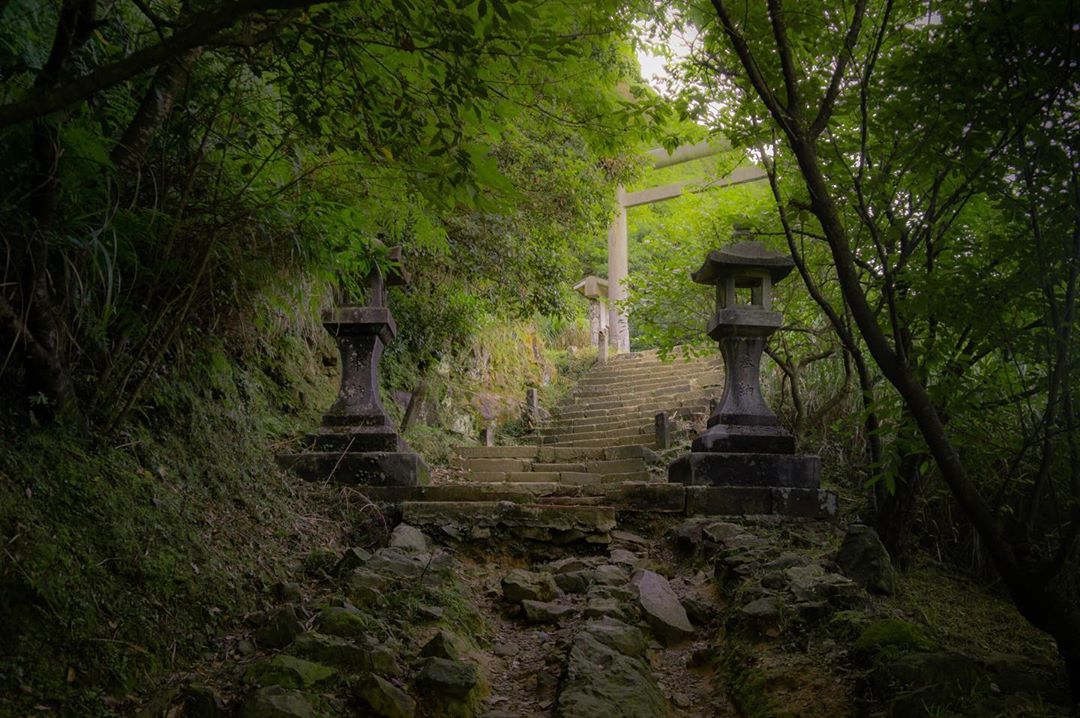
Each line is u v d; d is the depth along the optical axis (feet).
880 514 15.69
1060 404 10.59
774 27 9.27
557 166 24.93
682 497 17.58
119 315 11.60
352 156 11.29
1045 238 9.45
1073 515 8.97
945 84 10.21
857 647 9.49
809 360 22.06
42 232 9.16
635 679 9.61
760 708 9.18
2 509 8.45
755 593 11.65
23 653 7.53
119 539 9.70
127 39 11.53
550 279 26.96
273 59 10.09
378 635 10.27
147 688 8.34
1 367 9.64
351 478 17.42
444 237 15.94
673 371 38.75
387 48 9.22
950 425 11.68
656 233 29.04
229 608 10.50
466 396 30.94
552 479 22.52
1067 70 8.68
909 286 11.37
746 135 12.32
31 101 6.20
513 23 7.66
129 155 10.48
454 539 15.90
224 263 13.21
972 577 16.52
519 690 10.25
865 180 11.91
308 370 21.80
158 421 13.00
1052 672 10.19
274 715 7.91
